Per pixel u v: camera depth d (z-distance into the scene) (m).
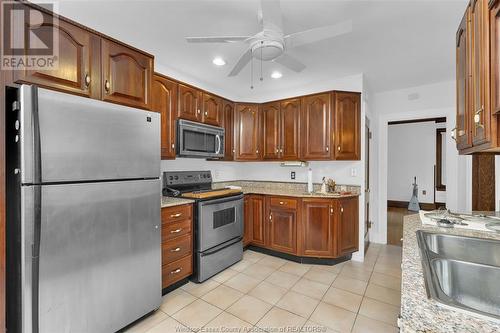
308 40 1.82
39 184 1.26
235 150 3.53
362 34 2.16
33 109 1.23
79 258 1.43
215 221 2.64
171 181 2.87
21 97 1.22
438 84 3.34
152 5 1.78
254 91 3.82
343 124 3.01
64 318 1.38
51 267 1.32
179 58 2.66
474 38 1.03
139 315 1.78
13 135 1.29
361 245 3.05
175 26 2.06
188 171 3.14
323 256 2.87
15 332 1.29
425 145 6.35
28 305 1.25
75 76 1.55
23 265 1.24
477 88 1.00
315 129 3.10
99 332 1.54
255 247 3.39
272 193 3.15
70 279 1.40
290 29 2.08
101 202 1.54
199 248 2.46
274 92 3.84
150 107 1.99
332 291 2.30
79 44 1.57
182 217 2.36
